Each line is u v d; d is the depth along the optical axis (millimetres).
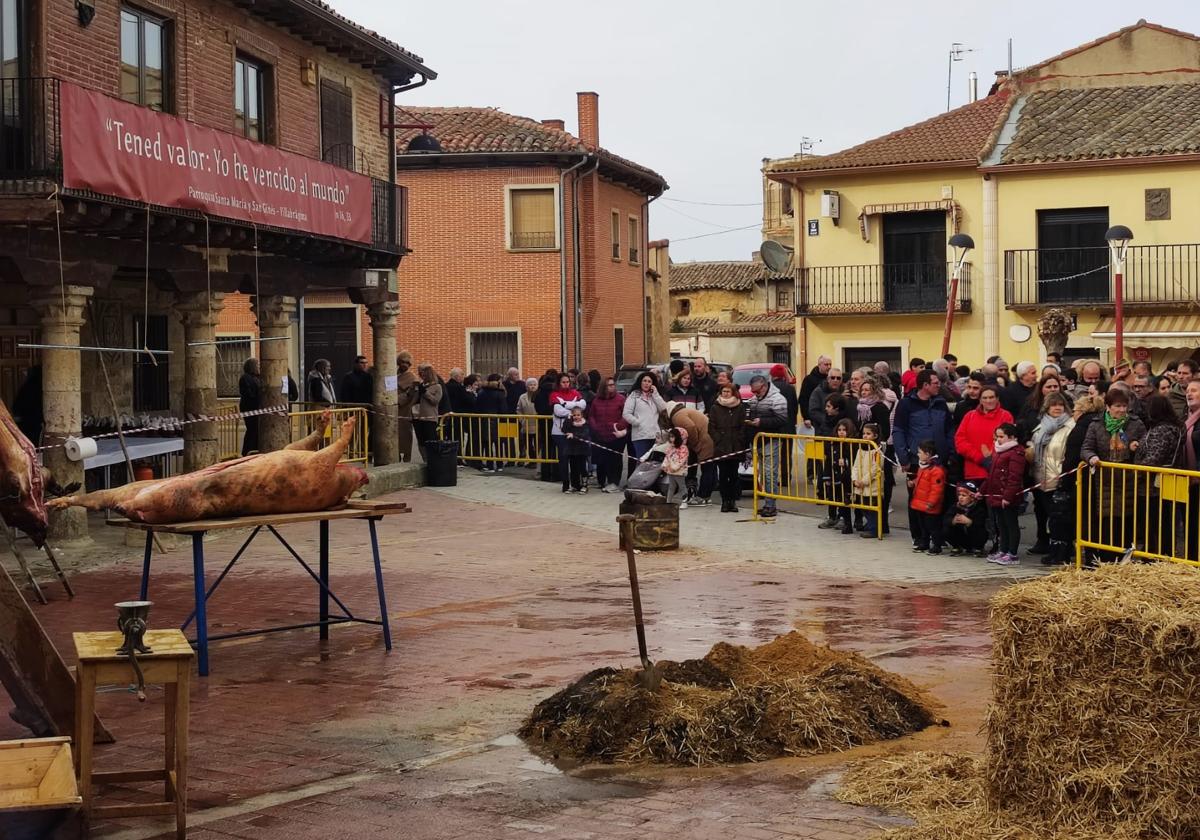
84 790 6191
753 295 61438
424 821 6430
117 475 19344
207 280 18297
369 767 7383
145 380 22188
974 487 15055
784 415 19016
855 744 7535
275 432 21172
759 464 18516
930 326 35750
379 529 17875
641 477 19594
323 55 23438
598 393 21922
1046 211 34500
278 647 10680
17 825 5441
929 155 35188
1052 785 5703
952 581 13648
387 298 24094
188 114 19047
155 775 6797
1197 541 12281
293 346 30016
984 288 35000
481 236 38188
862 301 36156
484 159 37750
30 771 6016
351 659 10195
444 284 38375
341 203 21219
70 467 15875
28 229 15242
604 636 10875
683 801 6617
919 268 35781
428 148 36969
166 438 19562
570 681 9312
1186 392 13914
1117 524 13125
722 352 55219
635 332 44781
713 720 7504
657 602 12477
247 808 6703
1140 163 33250
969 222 35062
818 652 8914
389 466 23250
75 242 15953
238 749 7793
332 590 13242
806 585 13422
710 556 15367
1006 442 14492
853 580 13742
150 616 11992
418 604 12516
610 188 41750
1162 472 12297
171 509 9547
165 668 6230
